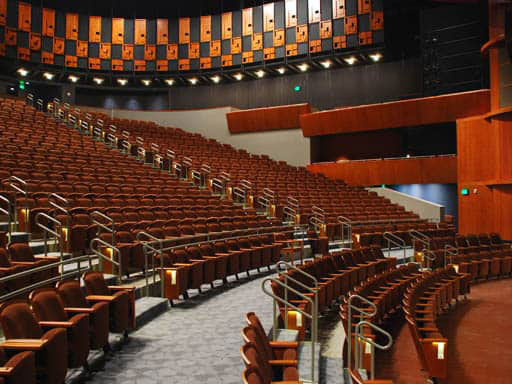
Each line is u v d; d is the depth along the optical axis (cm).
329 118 1391
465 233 1173
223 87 1702
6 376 203
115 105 1723
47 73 1544
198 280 510
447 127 1350
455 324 570
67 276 411
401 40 1496
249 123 1498
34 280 361
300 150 1450
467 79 1329
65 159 827
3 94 1402
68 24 1546
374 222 1057
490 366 418
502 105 1098
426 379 388
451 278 692
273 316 397
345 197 1219
